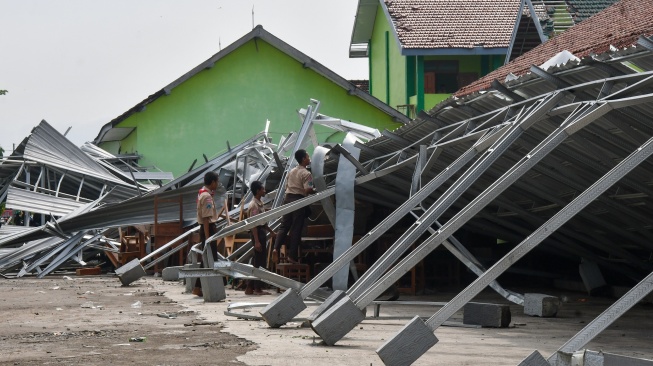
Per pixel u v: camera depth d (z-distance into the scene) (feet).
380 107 136.46
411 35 132.67
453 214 59.21
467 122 45.50
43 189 96.37
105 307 48.80
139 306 49.01
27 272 85.87
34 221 110.63
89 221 86.69
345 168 50.31
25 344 32.12
